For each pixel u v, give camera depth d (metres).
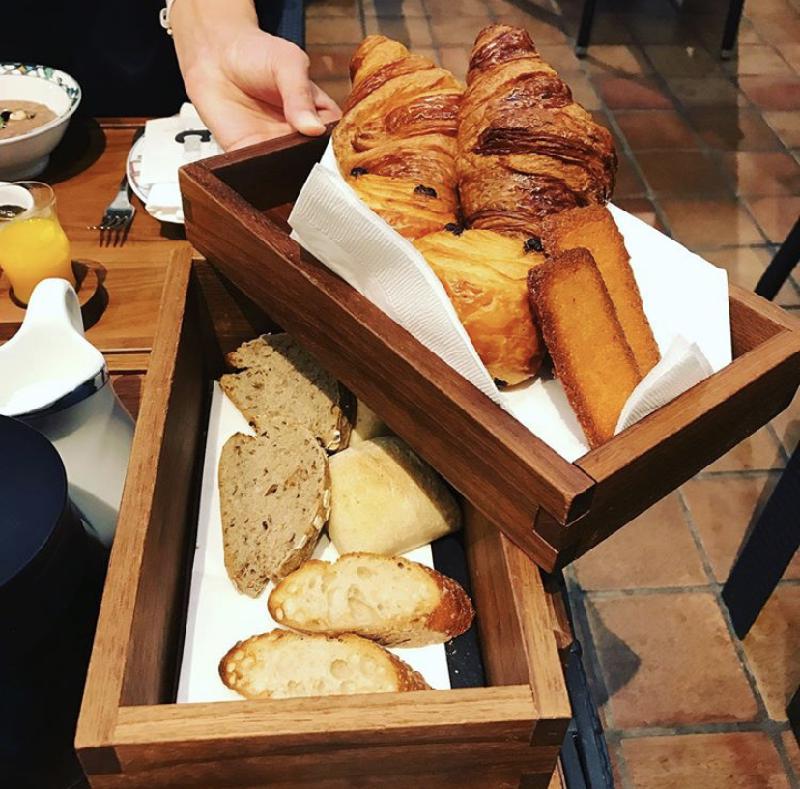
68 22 1.50
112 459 0.67
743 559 1.41
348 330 0.62
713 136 2.71
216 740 0.49
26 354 0.65
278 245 0.67
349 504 0.70
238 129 1.09
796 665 1.43
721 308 0.67
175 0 1.17
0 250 0.93
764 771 1.30
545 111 0.73
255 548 0.69
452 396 0.55
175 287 0.78
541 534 0.54
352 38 3.05
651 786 1.28
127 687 0.52
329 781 0.55
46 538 0.50
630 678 1.40
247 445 0.76
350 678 0.60
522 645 0.55
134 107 1.64
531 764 0.55
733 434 0.62
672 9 3.30
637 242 0.73
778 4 3.37
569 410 0.67
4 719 0.53
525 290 0.63
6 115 1.21
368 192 0.72
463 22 3.19
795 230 1.91
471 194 0.74
